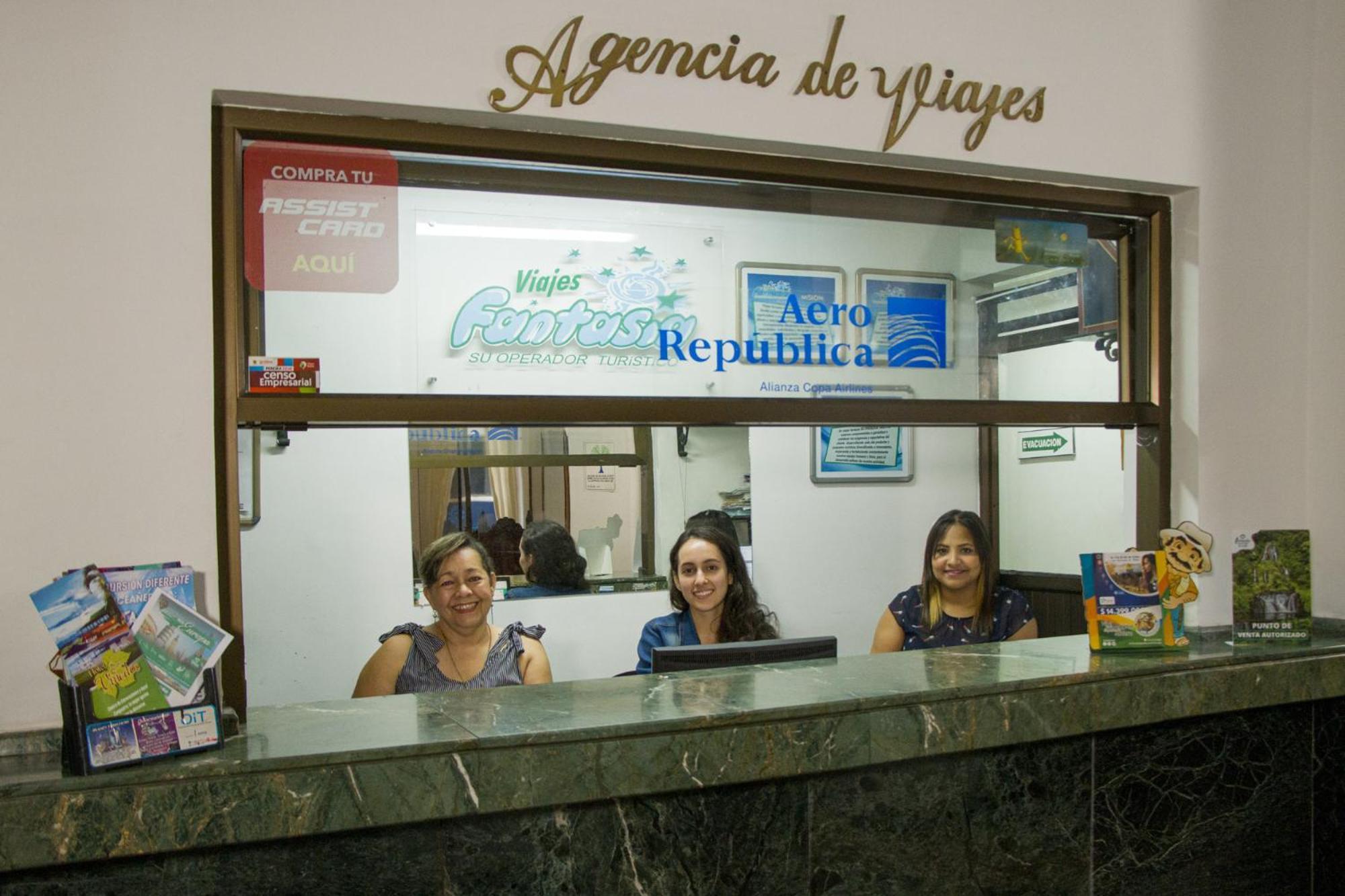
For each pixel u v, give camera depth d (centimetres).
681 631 347
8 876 157
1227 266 288
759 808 200
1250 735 259
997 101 259
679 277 247
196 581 195
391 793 171
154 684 169
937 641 339
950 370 274
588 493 443
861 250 264
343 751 170
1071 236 286
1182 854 249
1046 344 284
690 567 343
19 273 185
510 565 432
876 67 248
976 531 339
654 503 450
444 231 226
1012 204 279
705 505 457
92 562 188
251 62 199
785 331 257
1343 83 290
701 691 212
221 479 202
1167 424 291
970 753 221
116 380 191
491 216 231
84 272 189
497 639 323
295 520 393
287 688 391
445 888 178
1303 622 273
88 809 157
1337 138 292
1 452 183
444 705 204
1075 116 270
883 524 486
